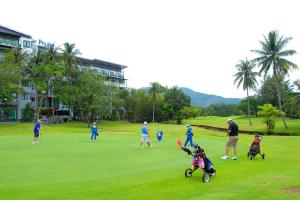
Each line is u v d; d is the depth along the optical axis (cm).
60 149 2438
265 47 6719
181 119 9994
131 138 3603
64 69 7525
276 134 6347
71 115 9644
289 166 1733
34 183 1280
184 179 1359
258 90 10800
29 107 7825
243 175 1466
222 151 2378
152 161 1855
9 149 2436
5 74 5969
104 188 1180
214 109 17575
